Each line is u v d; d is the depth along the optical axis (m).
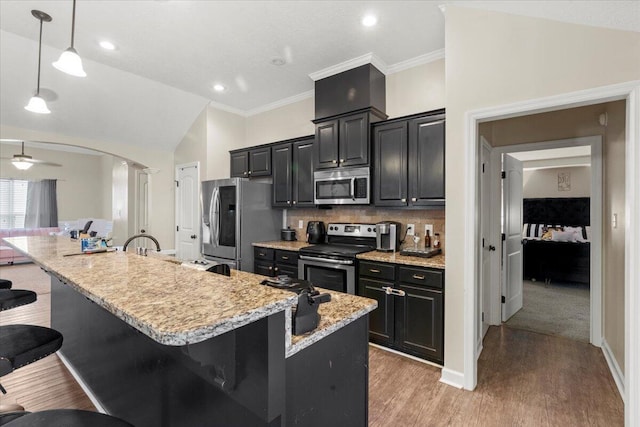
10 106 3.53
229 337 0.94
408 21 2.50
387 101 3.34
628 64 1.67
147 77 3.64
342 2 2.28
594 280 2.89
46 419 0.88
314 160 3.62
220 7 2.36
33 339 1.42
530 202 6.11
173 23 2.59
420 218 3.13
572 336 3.13
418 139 2.81
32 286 4.93
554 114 3.06
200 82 3.76
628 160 1.69
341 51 3.00
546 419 1.89
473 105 2.16
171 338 0.62
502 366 2.53
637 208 1.64
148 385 1.48
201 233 4.35
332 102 3.39
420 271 2.53
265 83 3.79
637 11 1.48
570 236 5.41
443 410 1.97
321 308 1.29
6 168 7.23
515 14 1.99
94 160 8.62
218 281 1.10
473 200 2.18
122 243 5.79
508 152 3.36
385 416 1.91
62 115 3.82
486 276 3.21
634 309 1.66
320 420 1.12
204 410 1.15
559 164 5.36
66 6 2.39
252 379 0.88
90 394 2.05
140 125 4.35
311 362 1.08
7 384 2.22
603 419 1.89
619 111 2.32
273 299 0.86
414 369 2.46
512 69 2.01
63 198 8.09
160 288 0.99
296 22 2.54
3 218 7.58
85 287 1.00
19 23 2.64
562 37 1.85
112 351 1.78
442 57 3.00
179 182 4.93
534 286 5.23
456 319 2.25
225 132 4.61
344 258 2.97
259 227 4.01
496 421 1.87
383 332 2.75
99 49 3.02
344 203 3.28
